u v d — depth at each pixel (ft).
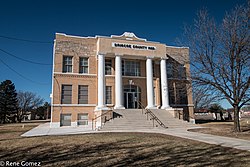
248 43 50.93
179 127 73.26
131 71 100.48
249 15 51.49
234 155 27.84
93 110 90.22
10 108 196.54
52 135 48.80
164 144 35.70
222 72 53.52
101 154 28.32
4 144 35.70
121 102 87.30
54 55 89.51
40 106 286.46
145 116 78.95
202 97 57.72
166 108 88.79
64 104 87.30
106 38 89.92
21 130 68.64
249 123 88.89
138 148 32.30
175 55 106.01
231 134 50.26
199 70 56.34
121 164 23.57
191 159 25.79
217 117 152.76
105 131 60.75
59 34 91.66
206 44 56.13
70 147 32.94
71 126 85.51
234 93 53.62
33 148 32.22
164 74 95.14
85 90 91.71
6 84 199.72
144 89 100.58
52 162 24.40
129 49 91.91
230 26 53.72
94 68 93.86
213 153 29.09
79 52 93.09
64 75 89.35
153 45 95.81
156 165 23.21
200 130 60.29
